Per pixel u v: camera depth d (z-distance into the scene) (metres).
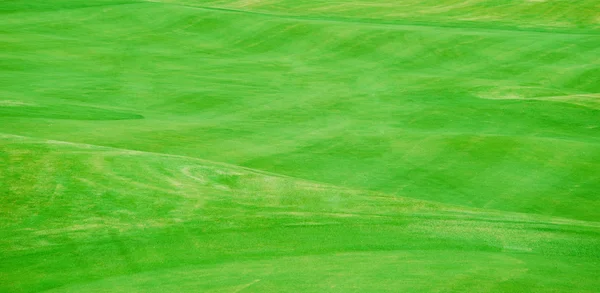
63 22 52.78
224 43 48.62
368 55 45.09
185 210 14.61
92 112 28.23
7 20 52.50
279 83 37.62
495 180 19.72
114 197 15.12
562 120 28.81
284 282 10.37
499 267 11.15
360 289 9.92
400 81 38.72
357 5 64.81
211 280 10.59
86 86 34.91
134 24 53.00
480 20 57.41
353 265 11.31
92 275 11.11
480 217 14.75
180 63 42.53
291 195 16.00
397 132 25.83
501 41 47.31
